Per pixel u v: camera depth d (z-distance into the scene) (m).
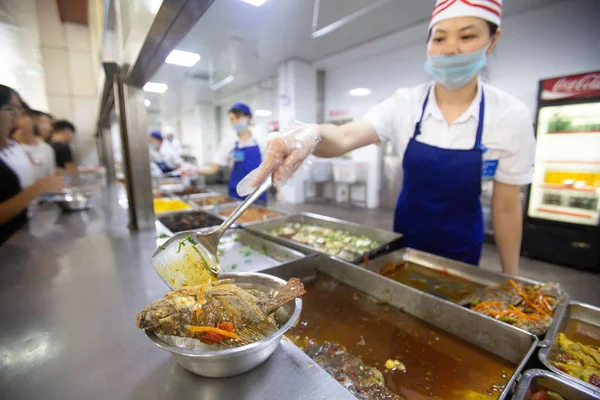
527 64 4.07
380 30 4.74
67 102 5.44
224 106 11.87
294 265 1.38
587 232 3.48
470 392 0.75
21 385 0.62
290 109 6.69
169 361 0.69
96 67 3.79
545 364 0.73
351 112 6.75
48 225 2.10
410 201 1.79
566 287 3.18
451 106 1.57
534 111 4.06
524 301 1.10
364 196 6.95
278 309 0.75
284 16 4.00
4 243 1.68
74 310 0.94
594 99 3.32
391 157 6.40
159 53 1.24
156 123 16.94
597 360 0.80
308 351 0.89
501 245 1.65
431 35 1.39
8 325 0.86
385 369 0.83
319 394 0.58
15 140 2.37
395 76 5.75
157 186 4.55
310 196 7.83
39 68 5.01
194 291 0.69
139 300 1.00
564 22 3.72
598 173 3.39
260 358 0.61
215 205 3.17
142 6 1.08
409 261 1.64
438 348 0.91
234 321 0.65
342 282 1.37
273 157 1.03
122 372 0.66
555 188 3.69
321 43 5.31
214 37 4.78
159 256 0.86
